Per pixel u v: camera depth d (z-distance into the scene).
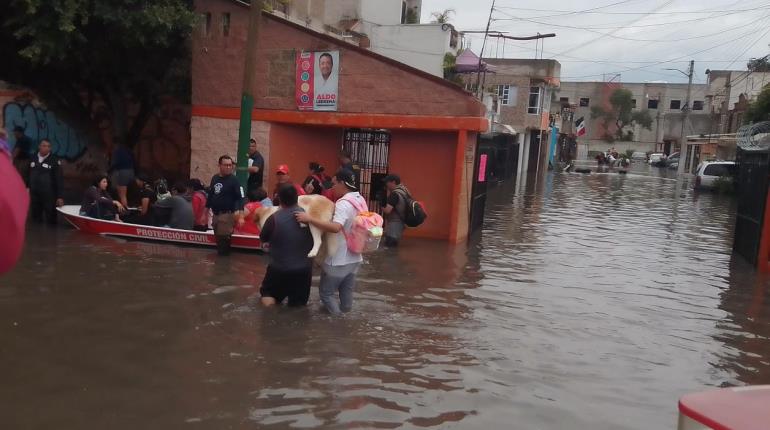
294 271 6.87
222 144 13.24
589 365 5.88
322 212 6.82
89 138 16.27
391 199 11.34
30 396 4.57
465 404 4.85
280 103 12.84
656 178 41.09
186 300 7.12
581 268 10.50
